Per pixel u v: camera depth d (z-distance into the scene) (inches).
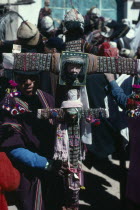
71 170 84.8
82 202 149.4
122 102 107.0
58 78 89.0
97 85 150.7
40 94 93.0
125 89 127.3
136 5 374.3
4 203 79.8
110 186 167.8
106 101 132.0
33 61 85.1
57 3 372.5
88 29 248.7
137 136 104.4
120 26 239.1
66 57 85.0
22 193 86.7
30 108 90.4
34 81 90.7
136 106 104.7
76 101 88.0
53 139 90.5
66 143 87.7
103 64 87.2
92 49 124.7
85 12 383.2
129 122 106.7
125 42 226.7
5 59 85.4
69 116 86.8
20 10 322.7
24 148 86.7
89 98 151.6
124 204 130.1
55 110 86.8
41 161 83.8
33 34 104.1
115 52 126.9
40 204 86.3
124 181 130.8
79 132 89.5
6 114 87.1
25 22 106.2
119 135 134.7
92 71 87.4
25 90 90.4
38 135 88.7
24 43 104.6
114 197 156.3
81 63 85.1
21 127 86.9
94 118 88.9
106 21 261.4
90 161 152.1
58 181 89.7
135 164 106.6
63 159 87.1
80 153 90.8
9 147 85.0
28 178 87.6
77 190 87.7
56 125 88.4
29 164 83.4
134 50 181.9
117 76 135.3
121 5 390.0
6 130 85.5
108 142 141.9
